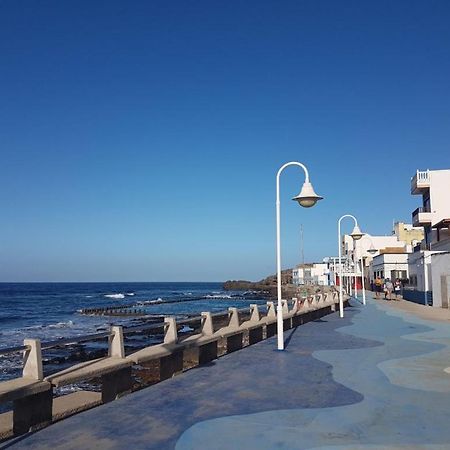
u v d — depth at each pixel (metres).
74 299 107.31
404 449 5.69
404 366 11.04
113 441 5.98
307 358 12.16
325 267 106.94
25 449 5.70
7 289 170.75
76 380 7.74
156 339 34.97
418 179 45.09
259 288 157.88
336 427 6.54
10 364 23.38
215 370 10.55
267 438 6.09
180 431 6.37
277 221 14.15
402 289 51.78
